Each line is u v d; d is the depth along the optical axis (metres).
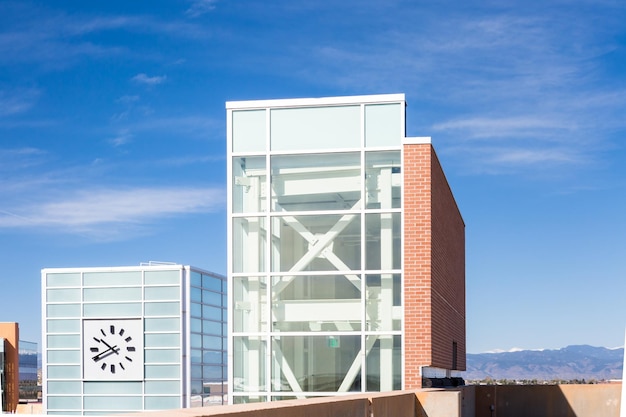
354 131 18.05
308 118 18.19
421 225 17.53
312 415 9.15
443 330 20.25
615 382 24.73
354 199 17.95
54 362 30.84
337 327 17.80
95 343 30.72
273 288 18.03
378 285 17.73
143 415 6.90
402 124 17.88
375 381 17.52
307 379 17.73
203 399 31.95
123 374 30.50
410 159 17.70
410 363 17.27
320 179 18.08
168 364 30.38
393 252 17.77
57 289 31.16
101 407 30.42
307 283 17.97
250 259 18.12
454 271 24.42
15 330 39.03
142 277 30.86
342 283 17.86
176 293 30.61
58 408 30.55
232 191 18.27
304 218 18.08
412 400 13.55
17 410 37.44
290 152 18.12
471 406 21.89
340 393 17.58
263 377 17.84
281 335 17.89
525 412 23.34
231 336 18.00
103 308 30.88
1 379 38.59
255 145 18.28
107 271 31.05
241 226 18.20
